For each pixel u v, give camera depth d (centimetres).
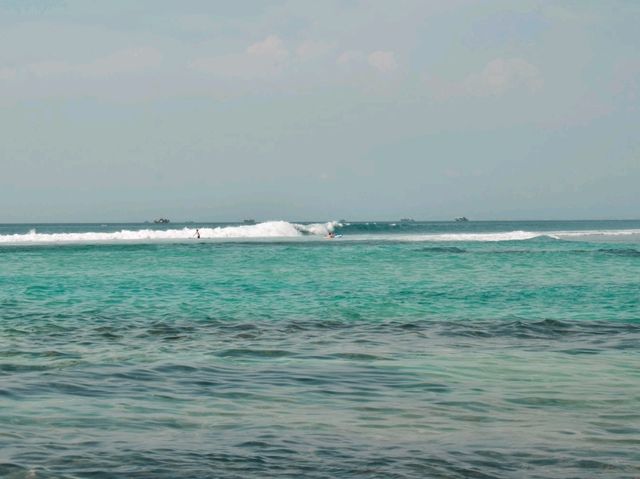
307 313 2703
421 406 1331
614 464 1013
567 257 6144
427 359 1792
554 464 1012
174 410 1295
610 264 5303
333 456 1042
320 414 1275
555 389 1466
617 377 1584
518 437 1140
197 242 9256
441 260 5797
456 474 970
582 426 1203
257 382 1523
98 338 2117
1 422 1208
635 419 1246
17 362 1734
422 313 2711
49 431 1159
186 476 959
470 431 1173
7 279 4162
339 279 4122
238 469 986
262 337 2142
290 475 963
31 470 977
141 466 995
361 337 2145
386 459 1029
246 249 7531
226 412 1284
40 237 10200
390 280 4069
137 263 5509
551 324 2416
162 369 1652
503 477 962
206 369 1655
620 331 2275
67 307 2886
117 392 1427
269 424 1210
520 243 9100
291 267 5078
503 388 1477
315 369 1661
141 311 2759
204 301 3088
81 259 5988
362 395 1414
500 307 2895
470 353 1877
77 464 1002
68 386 1473
